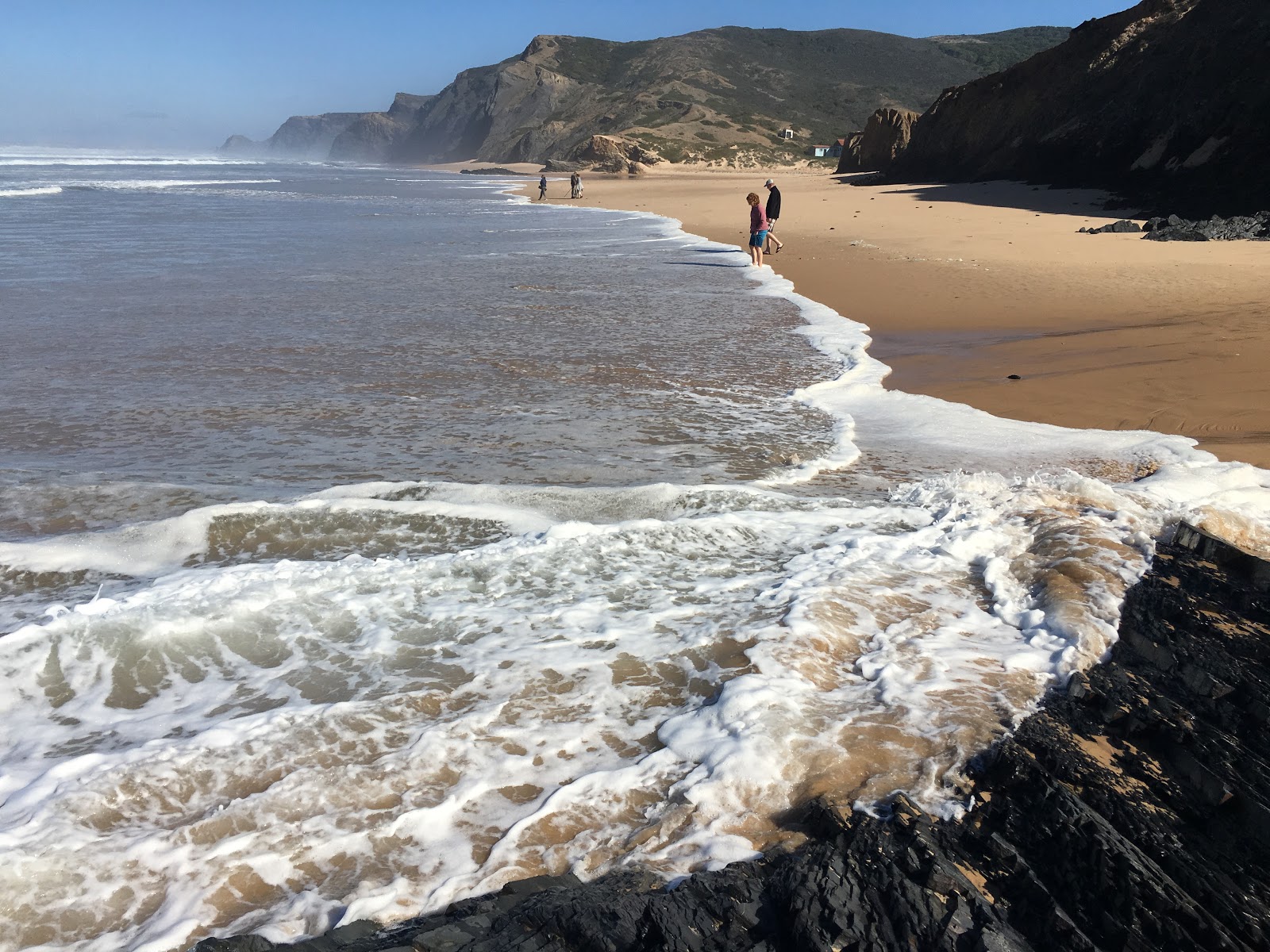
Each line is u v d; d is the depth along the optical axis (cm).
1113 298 1219
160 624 382
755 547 474
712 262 1800
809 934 218
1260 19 2666
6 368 850
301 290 1370
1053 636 369
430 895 244
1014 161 3859
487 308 1230
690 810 274
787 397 800
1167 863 239
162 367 869
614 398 784
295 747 305
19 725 320
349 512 511
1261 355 864
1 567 444
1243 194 2166
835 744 301
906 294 1344
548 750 306
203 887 247
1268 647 339
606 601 411
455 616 397
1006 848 248
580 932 219
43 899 241
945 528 492
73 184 4872
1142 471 587
